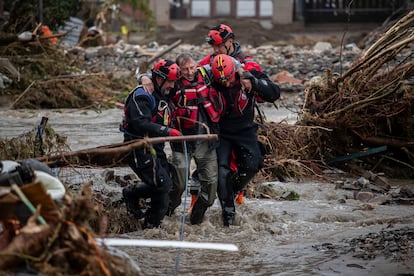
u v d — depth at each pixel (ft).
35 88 119.85
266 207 58.03
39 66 126.52
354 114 70.79
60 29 180.24
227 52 54.29
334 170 72.02
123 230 50.93
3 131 94.48
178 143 50.98
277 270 43.91
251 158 52.54
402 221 54.34
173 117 50.16
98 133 94.17
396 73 72.33
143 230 51.37
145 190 50.90
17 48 128.77
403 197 61.72
